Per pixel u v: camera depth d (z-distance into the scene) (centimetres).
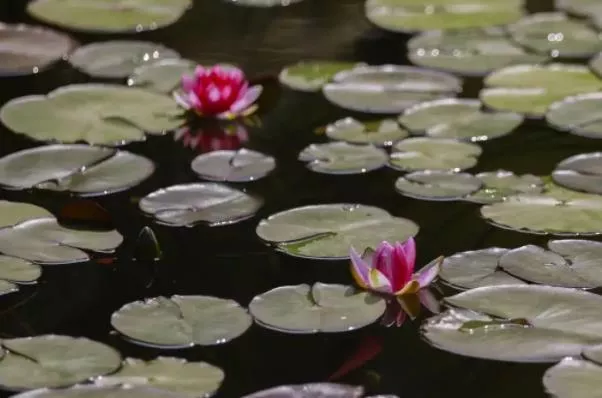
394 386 338
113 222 371
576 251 363
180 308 351
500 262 361
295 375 340
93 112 408
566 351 342
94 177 384
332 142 400
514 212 374
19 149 393
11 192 378
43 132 399
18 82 421
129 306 351
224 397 336
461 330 347
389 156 394
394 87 423
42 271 359
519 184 383
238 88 410
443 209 376
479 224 371
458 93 421
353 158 393
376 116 410
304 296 354
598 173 386
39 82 421
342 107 414
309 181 385
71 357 340
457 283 357
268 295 354
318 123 408
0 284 356
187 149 396
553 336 344
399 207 377
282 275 359
